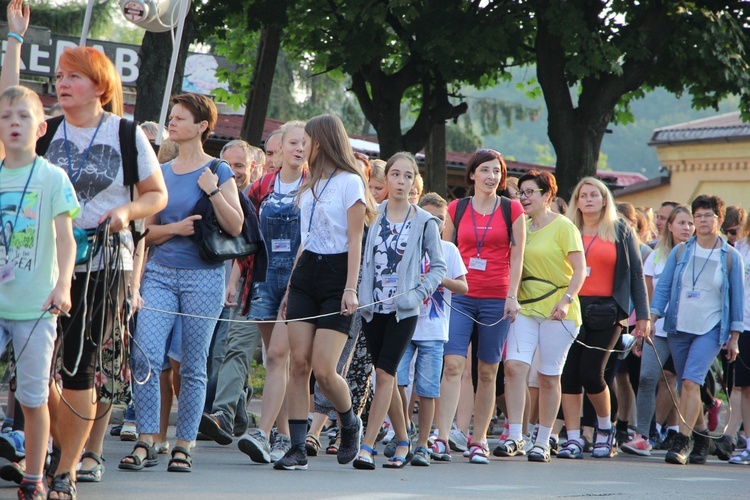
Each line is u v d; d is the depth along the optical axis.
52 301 10.68
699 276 22.12
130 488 12.97
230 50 58.38
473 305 18.88
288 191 17.20
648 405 23.11
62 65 11.92
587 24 45.47
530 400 22.39
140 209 11.78
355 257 14.77
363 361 17.62
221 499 12.45
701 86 51.31
